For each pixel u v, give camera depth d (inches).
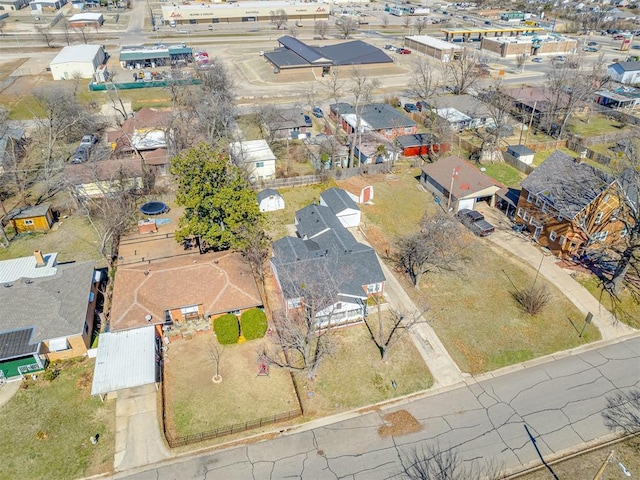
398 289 1745.8
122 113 3198.8
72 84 3934.5
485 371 1433.3
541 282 1774.1
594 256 1920.5
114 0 7303.2
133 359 1338.6
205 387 1353.3
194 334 1520.7
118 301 1498.5
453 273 1824.6
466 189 2208.4
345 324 1576.0
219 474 1139.3
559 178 1951.3
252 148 2549.2
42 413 1270.9
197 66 4037.9
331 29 6274.6
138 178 2340.1
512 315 1631.4
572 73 3826.3
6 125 2861.7
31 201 2262.6
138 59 4421.8
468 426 1263.5
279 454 1187.9
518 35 5767.7
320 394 1344.7
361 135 2815.0
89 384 1352.1
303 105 3567.9
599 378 1411.2
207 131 2795.3
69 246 1959.9
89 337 1480.1
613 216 1887.3
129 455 1177.4
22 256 1893.5
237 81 4126.5
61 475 1131.3
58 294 1502.2
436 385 1384.1
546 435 1240.8
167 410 1286.9
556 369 1441.9
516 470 1154.0
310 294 1433.3
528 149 2746.1
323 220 1948.8
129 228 2064.5
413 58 4921.3
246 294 1566.2
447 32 5743.1
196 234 1776.6
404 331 1430.9
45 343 1381.6
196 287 1550.2
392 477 1132.5
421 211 2241.6
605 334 1569.9
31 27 5876.0
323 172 2485.2
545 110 3238.2
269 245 1895.9
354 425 1263.5
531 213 2030.0
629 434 1246.9
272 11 6456.7
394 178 2546.8
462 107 3344.0
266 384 1368.1
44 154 2677.2
